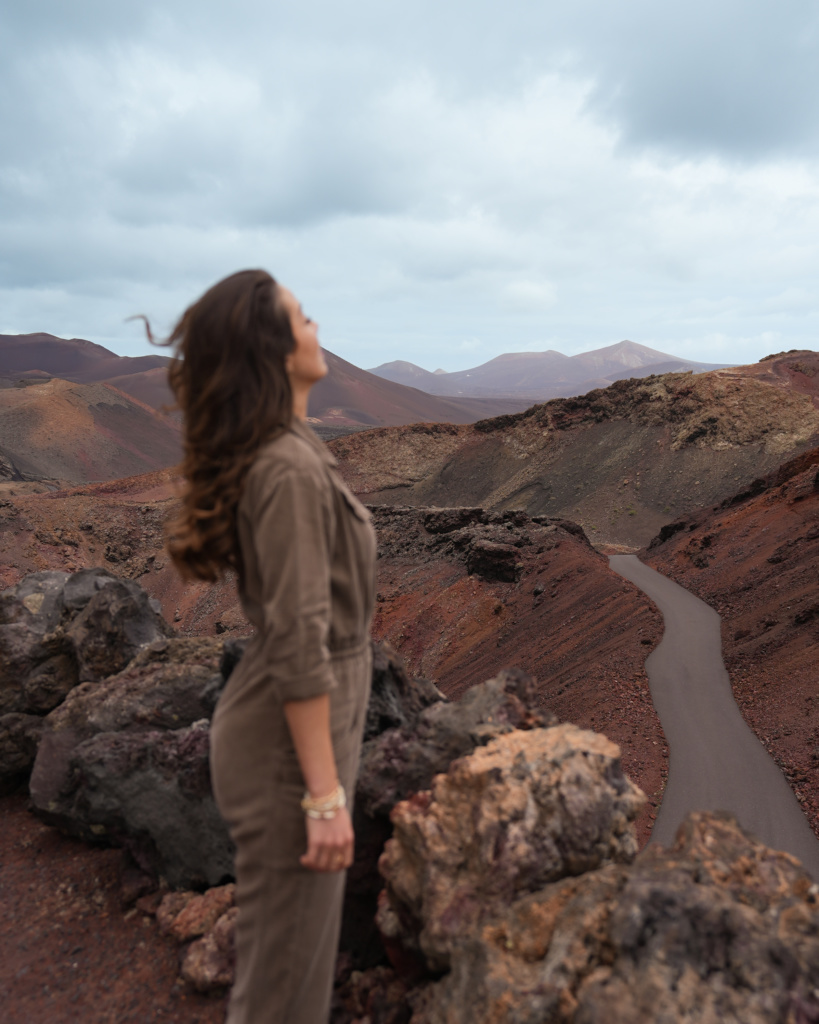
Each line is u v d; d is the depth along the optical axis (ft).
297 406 5.86
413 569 196.75
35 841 15.40
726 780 61.36
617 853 7.92
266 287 5.48
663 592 139.13
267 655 5.04
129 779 13.20
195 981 10.23
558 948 6.33
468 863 7.82
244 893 6.02
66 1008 10.25
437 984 7.35
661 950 5.92
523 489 463.83
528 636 134.82
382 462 548.72
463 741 10.01
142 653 17.58
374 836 9.87
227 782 5.86
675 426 431.43
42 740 15.76
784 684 77.00
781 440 384.06
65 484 642.63
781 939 6.04
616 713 81.20
